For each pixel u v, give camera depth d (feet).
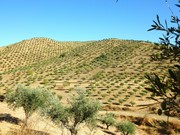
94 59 370.73
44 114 68.44
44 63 397.60
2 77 285.02
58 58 437.58
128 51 376.68
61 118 67.36
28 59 492.54
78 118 69.05
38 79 255.70
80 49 469.57
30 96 67.87
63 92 197.88
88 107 69.10
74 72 293.64
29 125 17.35
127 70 279.69
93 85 222.89
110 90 202.39
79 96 70.74
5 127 47.11
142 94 182.70
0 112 77.25
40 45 577.43
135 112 146.82
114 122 118.93
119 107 155.84
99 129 111.45
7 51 518.78
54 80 252.62
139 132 123.44
